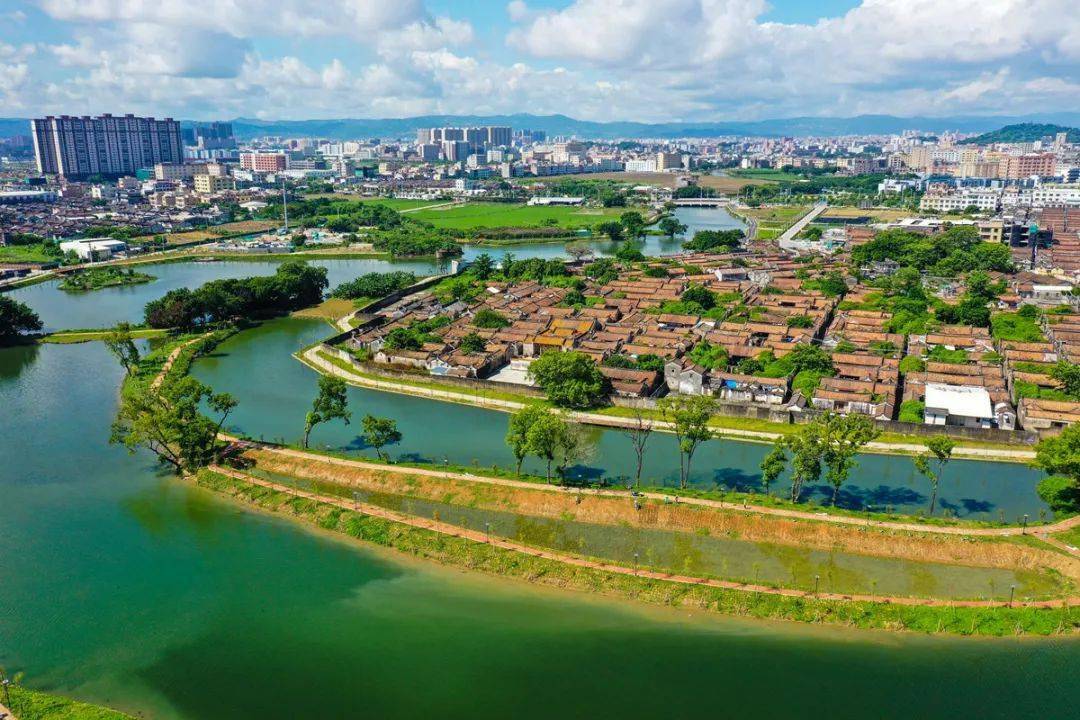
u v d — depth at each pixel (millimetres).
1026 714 95125
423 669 105062
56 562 130625
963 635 108938
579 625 113562
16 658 107688
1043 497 141375
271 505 149125
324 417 176500
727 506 142125
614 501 145125
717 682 101750
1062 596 116250
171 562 130500
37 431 190125
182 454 169250
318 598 120625
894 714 95688
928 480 158125
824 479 159625
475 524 142875
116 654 108500
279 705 99062
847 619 112312
